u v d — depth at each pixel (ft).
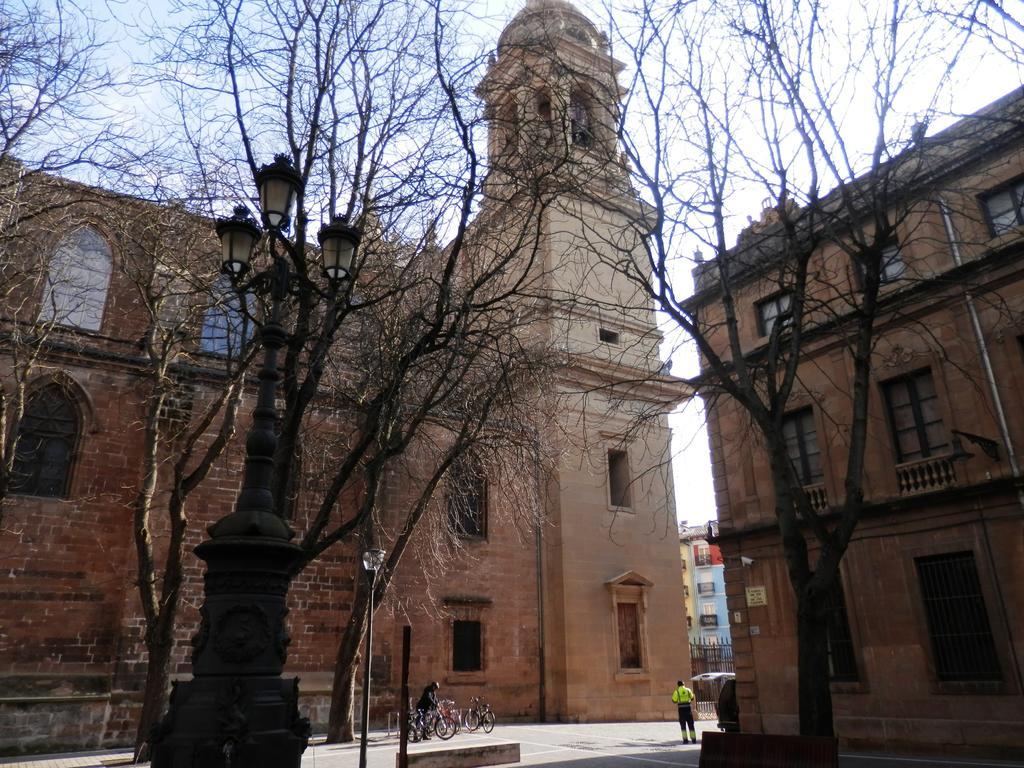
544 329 88.74
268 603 20.44
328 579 77.20
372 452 62.95
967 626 45.37
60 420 68.80
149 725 47.11
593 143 41.55
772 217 62.23
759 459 59.41
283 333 24.23
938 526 47.39
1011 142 47.26
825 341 55.88
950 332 49.06
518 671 87.97
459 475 79.82
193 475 51.21
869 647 49.60
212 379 74.43
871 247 32.89
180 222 48.57
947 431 48.39
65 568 64.95
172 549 49.90
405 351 36.52
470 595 86.84
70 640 63.57
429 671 81.05
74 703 61.11
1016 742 41.60
